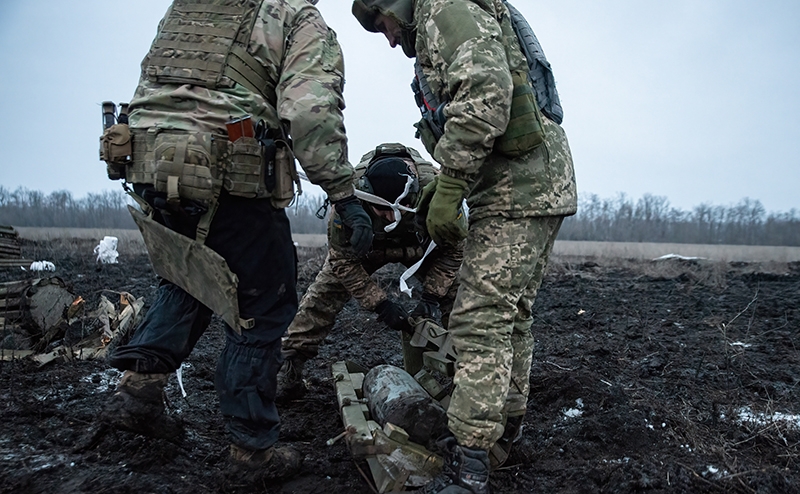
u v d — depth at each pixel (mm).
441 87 2129
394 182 2594
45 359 3258
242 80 2006
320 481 2281
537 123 2061
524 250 2086
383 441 2072
